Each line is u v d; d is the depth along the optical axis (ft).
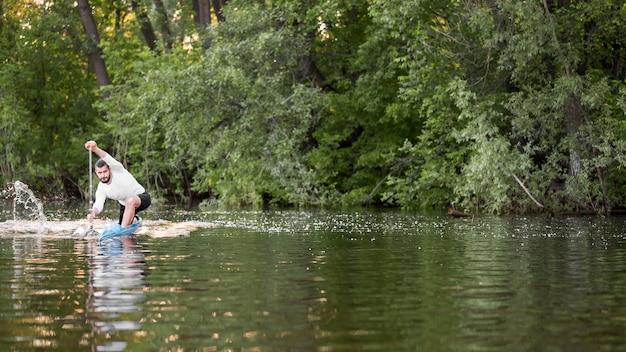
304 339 18.38
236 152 91.35
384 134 102.58
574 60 75.66
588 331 19.33
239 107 93.71
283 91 97.55
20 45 137.18
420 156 93.20
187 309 22.03
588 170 76.48
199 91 90.43
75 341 18.17
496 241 44.80
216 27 96.58
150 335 18.78
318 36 103.65
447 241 44.70
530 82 79.61
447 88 80.53
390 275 29.32
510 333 19.08
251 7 96.89
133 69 127.85
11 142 129.80
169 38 129.80
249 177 95.14
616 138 76.18
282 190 97.35
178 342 18.07
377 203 102.63
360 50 96.32
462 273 29.99
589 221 65.87
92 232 47.37
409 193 89.66
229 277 28.55
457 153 86.74
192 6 134.62
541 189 79.71
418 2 80.12
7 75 131.64
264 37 90.48
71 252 37.35
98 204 47.60
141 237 46.26
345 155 104.22
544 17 75.66
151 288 25.81
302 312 21.66
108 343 17.99
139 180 119.75
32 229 51.16
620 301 23.59
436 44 84.64
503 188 75.00
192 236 47.39
